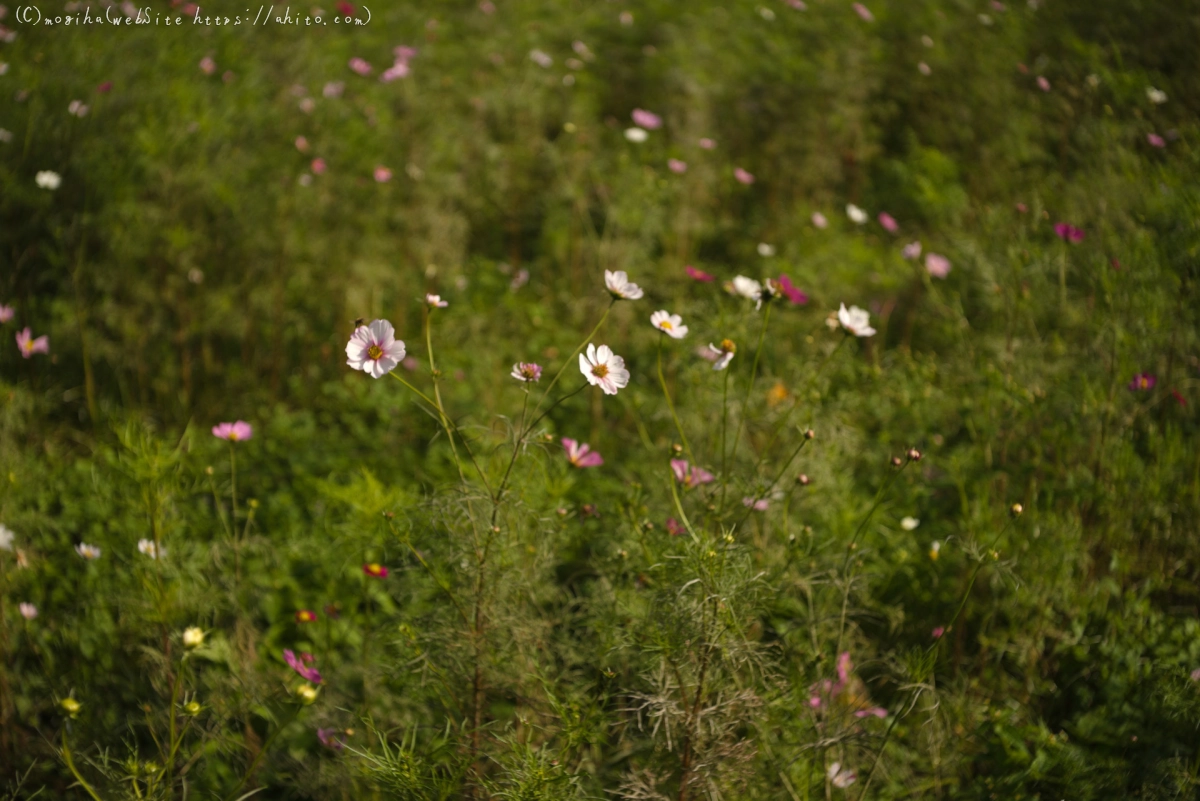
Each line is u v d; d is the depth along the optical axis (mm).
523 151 4941
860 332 2398
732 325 2902
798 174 5074
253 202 3799
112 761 2059
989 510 2617
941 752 2141
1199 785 1927
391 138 4484
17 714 2229
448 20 6312
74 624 2328
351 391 3635
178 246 3521
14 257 3631
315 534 2789
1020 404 2746
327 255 3953
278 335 3754
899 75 5520
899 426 3176
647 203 4242
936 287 4074
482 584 1884
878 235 4816
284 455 3322
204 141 3668
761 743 1901
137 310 3561
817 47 5605
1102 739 2111
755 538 2264
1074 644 2361
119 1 5336
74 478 3006
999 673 2447
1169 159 3426
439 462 3158
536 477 2270
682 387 3361
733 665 1815
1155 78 4473
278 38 5027
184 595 2178
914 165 4738
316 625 2506
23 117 3801
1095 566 2619
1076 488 2578
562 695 2002
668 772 1854
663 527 2314
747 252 4594
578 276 4359
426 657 1894
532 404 3482
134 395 3594
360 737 2037
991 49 5367
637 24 6336
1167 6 5090
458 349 3842
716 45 5766
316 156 4203
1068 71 4855
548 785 1660
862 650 2270
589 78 5633
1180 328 2746
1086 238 3104
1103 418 2664
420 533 1988
